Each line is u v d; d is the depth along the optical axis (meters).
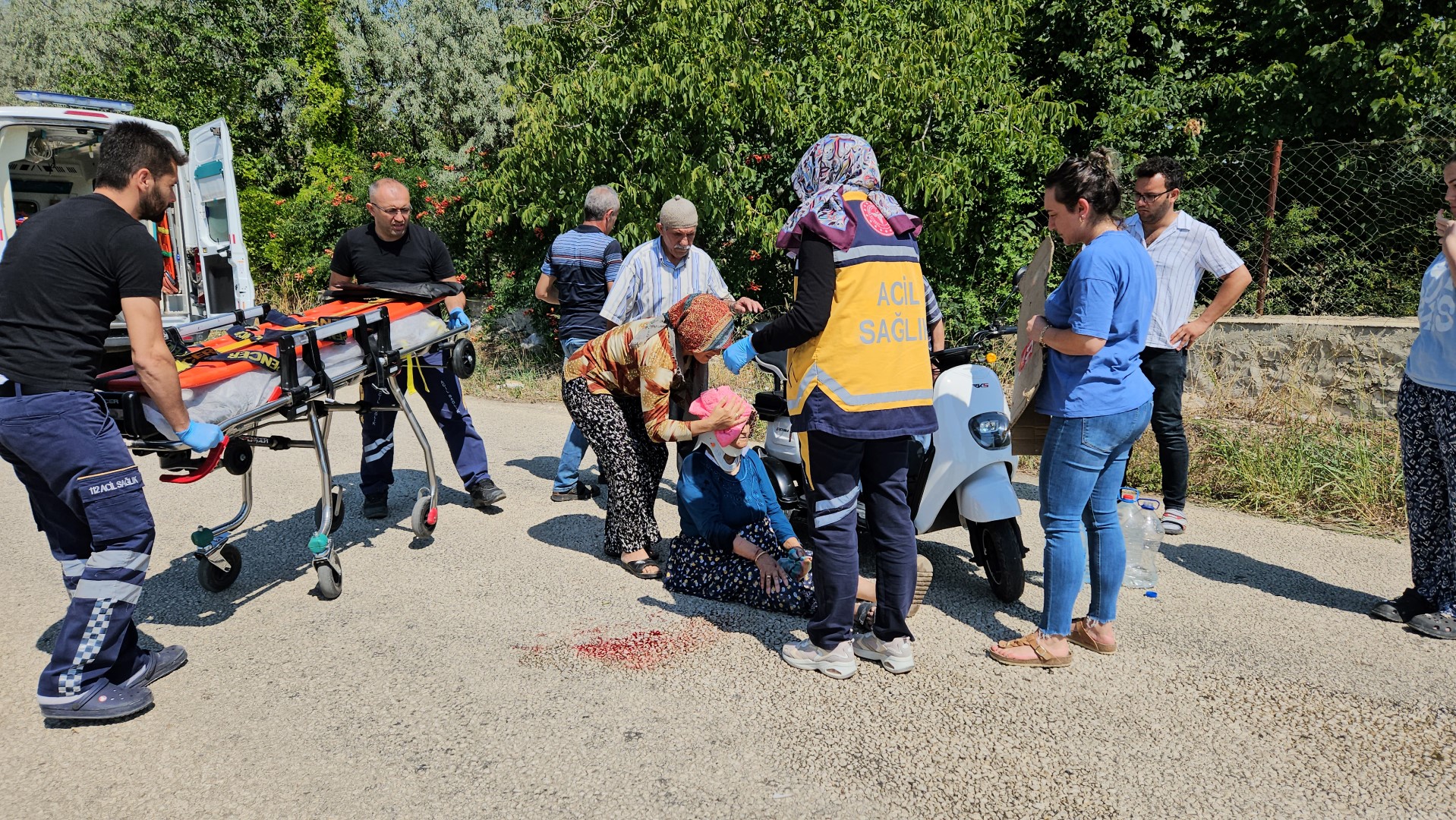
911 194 8.45
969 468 3.71
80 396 2.85
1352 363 6.61
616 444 4.14
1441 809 2.39
